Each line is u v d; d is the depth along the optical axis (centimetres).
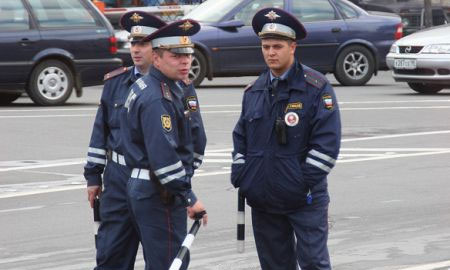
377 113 3378
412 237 1700
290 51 1172
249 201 1209
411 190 2089
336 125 1166
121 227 1245
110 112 1282
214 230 1739
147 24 1276
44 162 2445
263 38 1173
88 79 3559
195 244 1647
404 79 3969
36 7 3488
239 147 1205
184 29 1128
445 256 1581
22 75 3453
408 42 3959
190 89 1188
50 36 3478
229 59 4178
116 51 3609
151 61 1263
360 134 2922
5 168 2362
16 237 1694
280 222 1209
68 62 3522
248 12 4234
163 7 5334
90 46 3544
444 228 1764
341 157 2519
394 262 1545
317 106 1165
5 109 3444
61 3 3531
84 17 3562
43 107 3500
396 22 4406
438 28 4062
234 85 4453
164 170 1112
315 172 1164
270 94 1181
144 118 1119
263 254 1234
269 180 1180
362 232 1731
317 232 1187
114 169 1245
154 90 1125
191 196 1138
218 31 4169
